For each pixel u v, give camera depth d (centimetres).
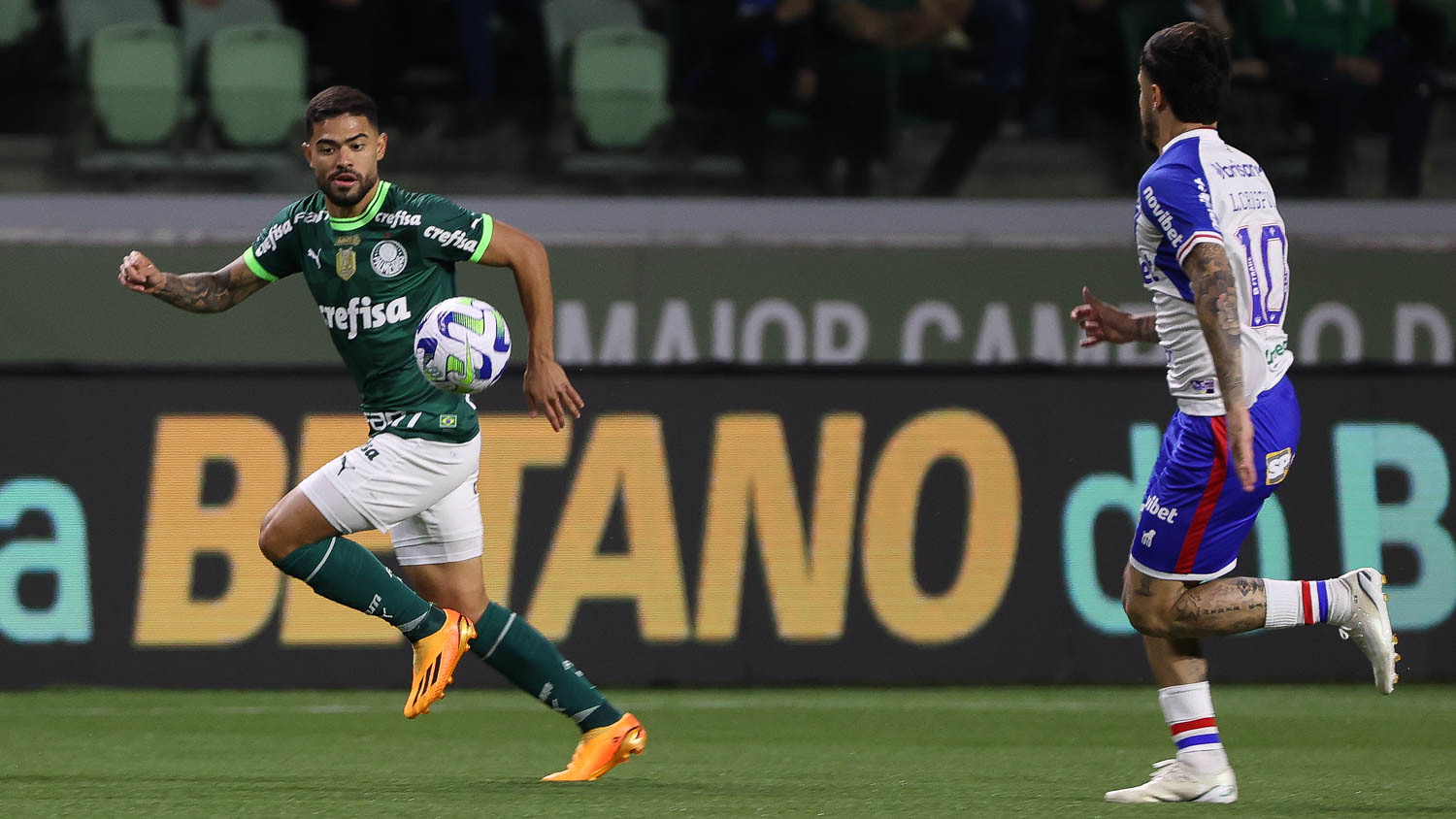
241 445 2922
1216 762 1605
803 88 3894
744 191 3903
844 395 2981
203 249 3406
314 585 1664
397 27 3862
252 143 3828
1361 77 3878
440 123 3884
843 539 2964
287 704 2752
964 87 3897
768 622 2947
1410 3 3897
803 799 1634
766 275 3462
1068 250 3481
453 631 1673
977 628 2967
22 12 3769
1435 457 2977
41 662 2878
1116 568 2988
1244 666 2975
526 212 3831
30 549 2888
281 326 3394
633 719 1783
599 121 3897
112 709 2672
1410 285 3472
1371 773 1938
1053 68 3912
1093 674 2964
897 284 3472
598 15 3900
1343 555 2953
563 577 2923
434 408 1678
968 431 2988
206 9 3825
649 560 2939
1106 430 2998
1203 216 1512
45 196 3688
